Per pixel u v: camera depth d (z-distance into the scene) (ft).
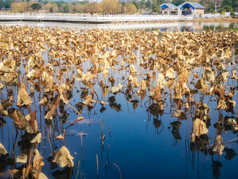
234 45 41.01
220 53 23.61
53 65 25.88
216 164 10.39
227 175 9.68
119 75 23.68
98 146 11.59
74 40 34.53
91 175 9.61
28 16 172.24
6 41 33.60
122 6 259.80
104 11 238.48
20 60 28.19
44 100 16.11
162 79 16.12
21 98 12.94
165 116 14.80
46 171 9.82
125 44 40.04
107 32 51.01
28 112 14.76
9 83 17.28
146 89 19.49
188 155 10.98
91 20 152.35
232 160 10.62
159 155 10.98
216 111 15.42
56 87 16.88
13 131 12.87
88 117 14.57
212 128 13.37
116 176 9.61
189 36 39.47
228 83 20.97
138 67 27.25
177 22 185.47
